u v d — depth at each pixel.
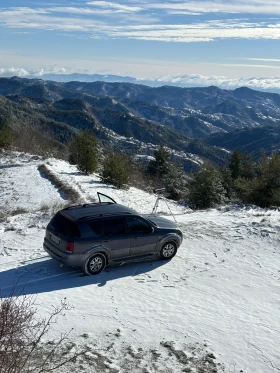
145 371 6.86
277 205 26.09
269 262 12.13
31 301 9.03
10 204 21.77
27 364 6.51
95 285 10.10
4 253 11.95
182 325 8.51
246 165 47.72
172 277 10.87
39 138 54.41
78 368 6.76
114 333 8.00
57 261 11.26
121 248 10.85
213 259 12.17
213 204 29.05
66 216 10.58
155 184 40.22
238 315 9.09
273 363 7.41
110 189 27.38
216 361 7.33
